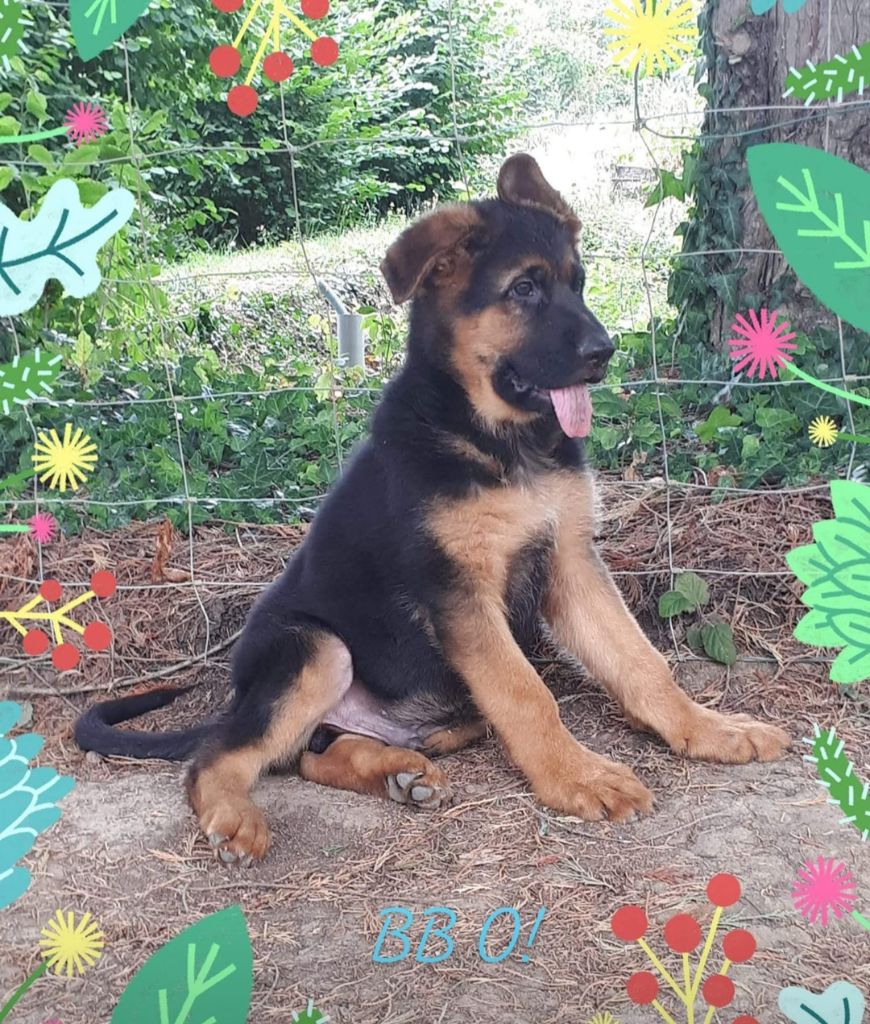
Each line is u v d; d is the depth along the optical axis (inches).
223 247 135.4
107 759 33.0
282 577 35.3
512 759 29.9
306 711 31.6
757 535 39.8
